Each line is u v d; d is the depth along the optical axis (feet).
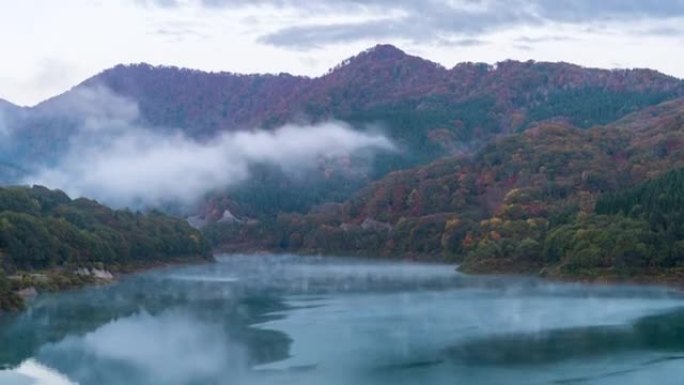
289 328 462.19
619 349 386.73
